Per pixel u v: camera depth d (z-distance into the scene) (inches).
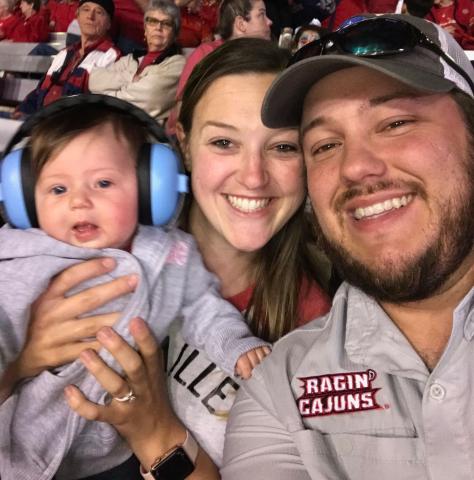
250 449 19.1
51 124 21.0
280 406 18.8
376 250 17.5
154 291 22.4
